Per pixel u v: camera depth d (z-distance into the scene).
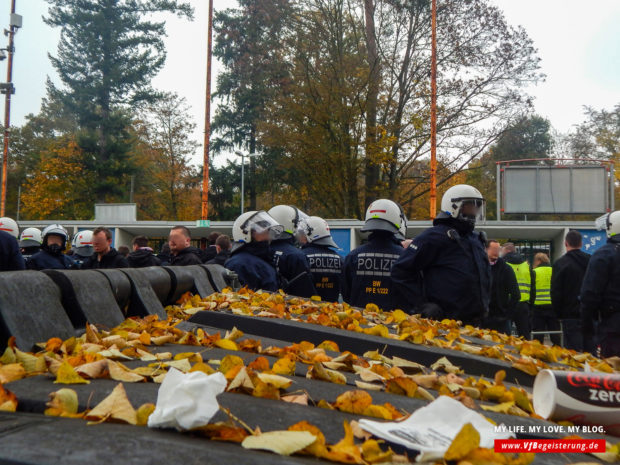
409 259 5.57
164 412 1.33
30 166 61.09
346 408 1.82
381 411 1.79
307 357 2.75
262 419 1.63
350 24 28.52
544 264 11.24
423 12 26.05
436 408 1.54
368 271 6.51
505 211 22.64
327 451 1.34
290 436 1.34
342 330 3.81
